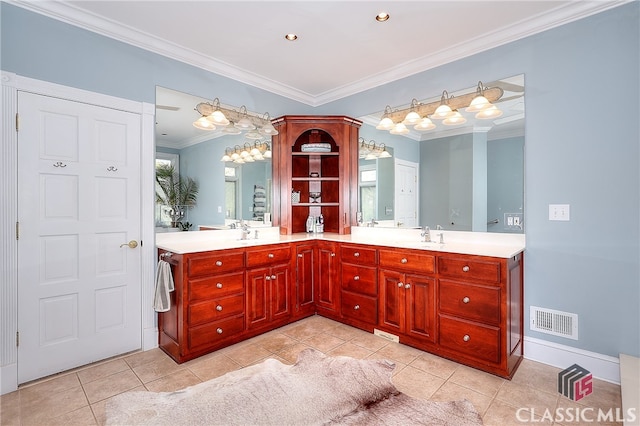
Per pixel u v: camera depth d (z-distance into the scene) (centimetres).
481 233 280
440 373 229
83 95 239
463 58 289
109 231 253
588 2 223
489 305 227
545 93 246
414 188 322
